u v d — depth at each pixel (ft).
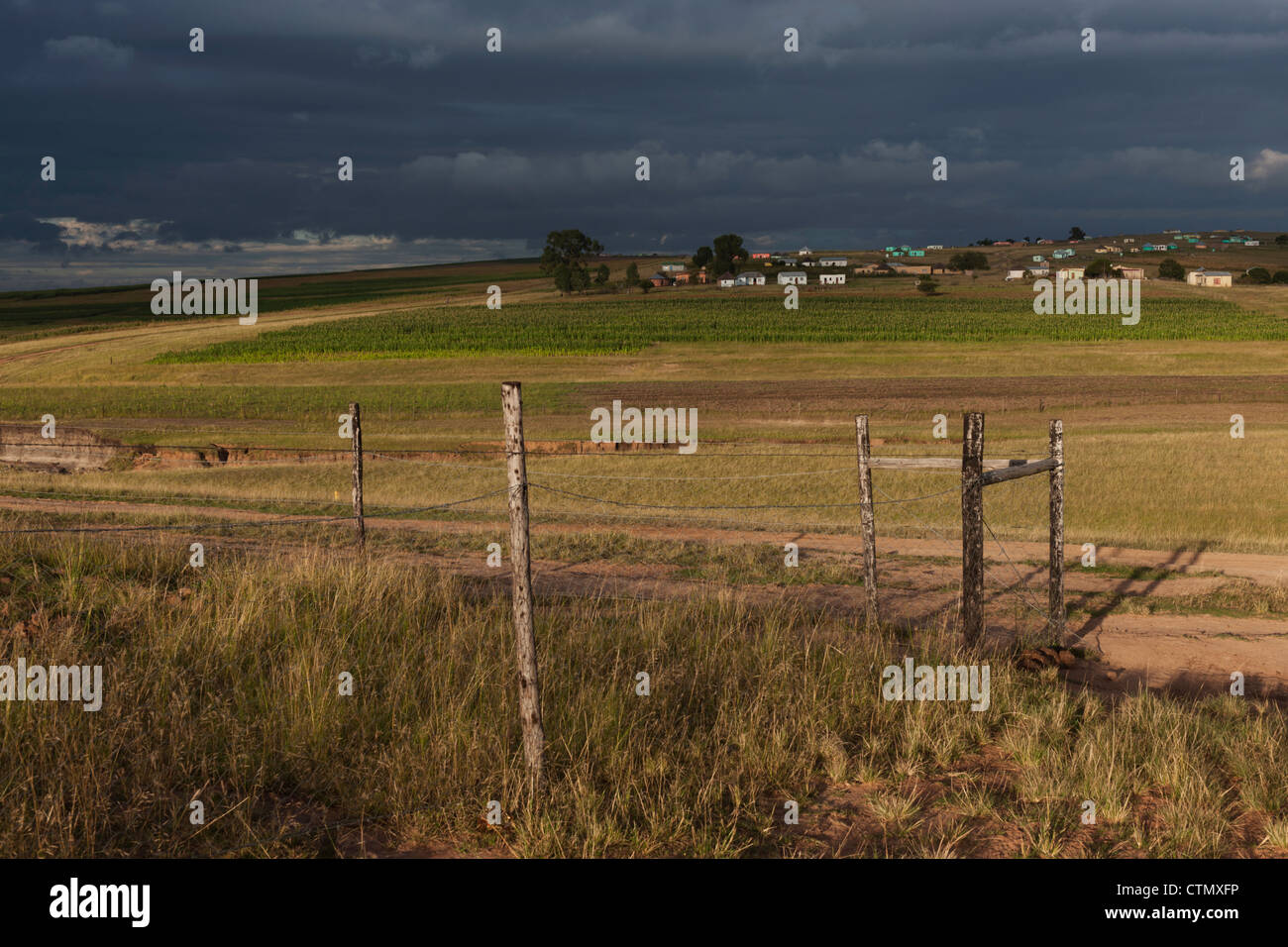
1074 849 17.95
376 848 16.65
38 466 120.06
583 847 16.79
